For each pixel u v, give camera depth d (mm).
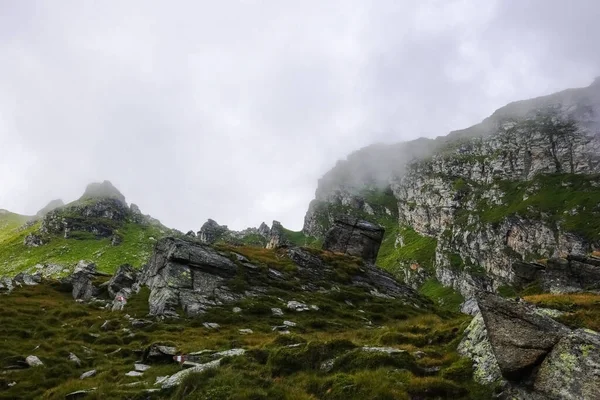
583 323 21734
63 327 40875
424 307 63188
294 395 16891
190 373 19203
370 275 69625
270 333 37781
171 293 47031
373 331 32312
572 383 14797
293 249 71250
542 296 29453
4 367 26188
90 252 195500
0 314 42781
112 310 51188
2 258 197750
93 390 21281
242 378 18406
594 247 180500
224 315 43281
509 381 16578
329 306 49875
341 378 17891
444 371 18609
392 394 16172
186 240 60938
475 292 19688
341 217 89688
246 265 58469
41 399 21734
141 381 22766
